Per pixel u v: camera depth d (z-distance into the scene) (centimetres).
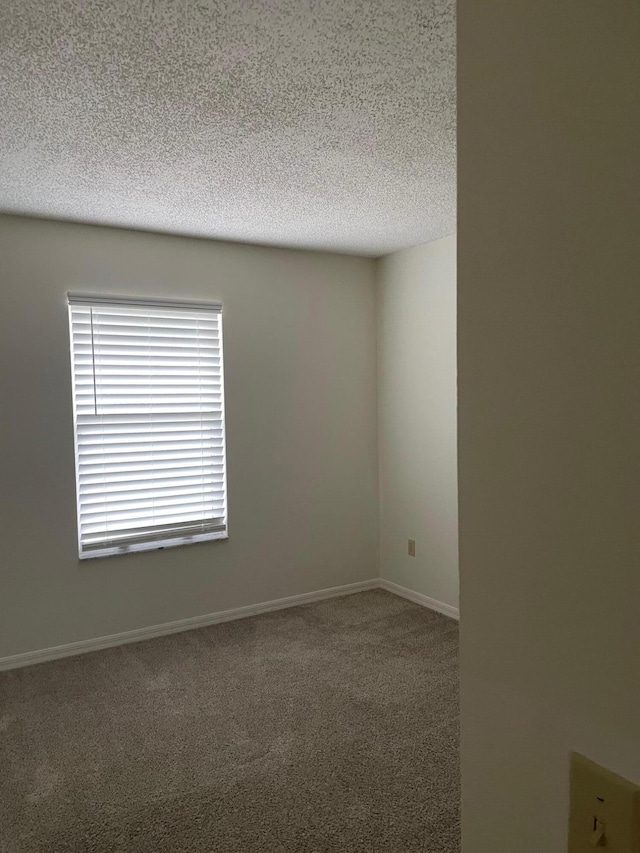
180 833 204
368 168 265
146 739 261
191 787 228
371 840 199
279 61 177
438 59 177
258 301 405
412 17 157
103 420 359
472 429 63
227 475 398
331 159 254
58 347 341
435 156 251
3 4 148
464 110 62
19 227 329
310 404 429
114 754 250
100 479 360
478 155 61
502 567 61
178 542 380
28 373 333
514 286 58
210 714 280
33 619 338
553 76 53
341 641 363
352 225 357
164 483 380
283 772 236
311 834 202
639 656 48
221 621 397
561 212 53
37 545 338
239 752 250
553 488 55
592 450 51
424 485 420
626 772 49
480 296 62
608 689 51
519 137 56
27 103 201
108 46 167
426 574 422
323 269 431
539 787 58
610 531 50
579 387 52
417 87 194
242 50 171
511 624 60
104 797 223
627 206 47
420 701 290
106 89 192
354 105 205
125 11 152
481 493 63
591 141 50
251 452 406
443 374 400
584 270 51
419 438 422
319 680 313
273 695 298
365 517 457
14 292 329
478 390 62
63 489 344
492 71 59
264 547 413
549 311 54
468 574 65
